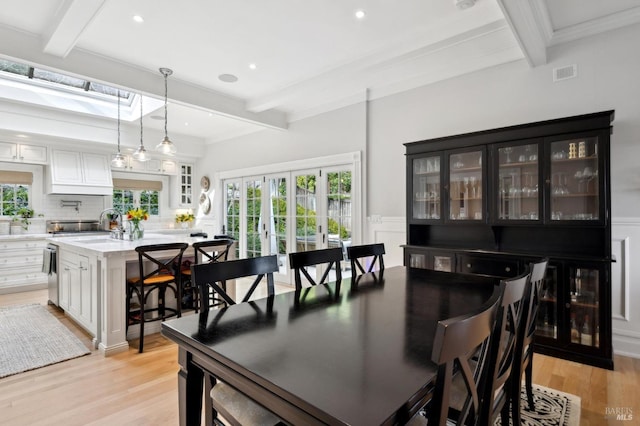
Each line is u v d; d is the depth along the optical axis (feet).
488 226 11.13
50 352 9.72
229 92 14.85
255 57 11.69
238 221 21.85
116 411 6.89
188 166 24.56
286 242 18.79
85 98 18.28
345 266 15.94
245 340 4.17
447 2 8.83
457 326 2.67
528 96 10.85
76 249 11.67
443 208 11.57
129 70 12.17
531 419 6.60
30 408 6.98
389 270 8.96
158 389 7.76
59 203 19.90
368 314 5.21
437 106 12.78
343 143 15.71
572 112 10.11
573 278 9.10
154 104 17.19
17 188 18.67
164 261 11.84
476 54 10.68
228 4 8.77
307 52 11.39
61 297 13.32
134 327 11.09
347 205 15.94
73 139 18.45
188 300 12.59
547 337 9.44
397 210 13.91
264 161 19.84
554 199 9.53
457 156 11.37
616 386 7.79
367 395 2.90
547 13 9.21
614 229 9.47
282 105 16.72
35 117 17.13
